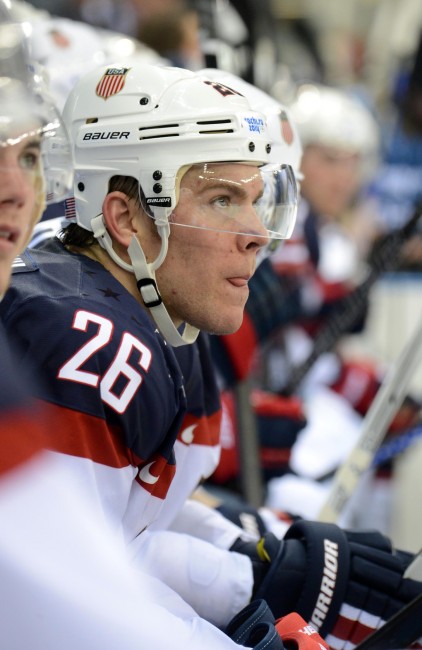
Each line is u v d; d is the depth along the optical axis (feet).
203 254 13.71
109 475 12.74
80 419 12.48
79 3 30.12
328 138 28.84
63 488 9.81
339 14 50.11
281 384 28.58
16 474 9.48
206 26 24.58
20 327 12.82
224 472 23.61
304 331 30.55
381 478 29.66
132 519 13.74
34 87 11.98
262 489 23.20
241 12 27.09
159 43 29.14
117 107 13.98
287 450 24.64
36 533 9.50
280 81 33.60
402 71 41.78
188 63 28.25
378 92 46.39
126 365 12.83
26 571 9.47
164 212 13.58
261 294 22.81
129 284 14.08
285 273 27.89
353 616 14.93
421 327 18.35
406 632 13.89
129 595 10.26
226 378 22.07
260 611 13.56
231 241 13.75
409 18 45.09
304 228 28.66
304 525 15.48
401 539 28.84
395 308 43.65
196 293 13.85
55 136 12.63
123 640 10.06
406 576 15.21
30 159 11.60
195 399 16.08
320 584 14.87
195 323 14.05
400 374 18.45
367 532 15.81
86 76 14.46
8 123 11.11
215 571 15.14
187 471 16.42
